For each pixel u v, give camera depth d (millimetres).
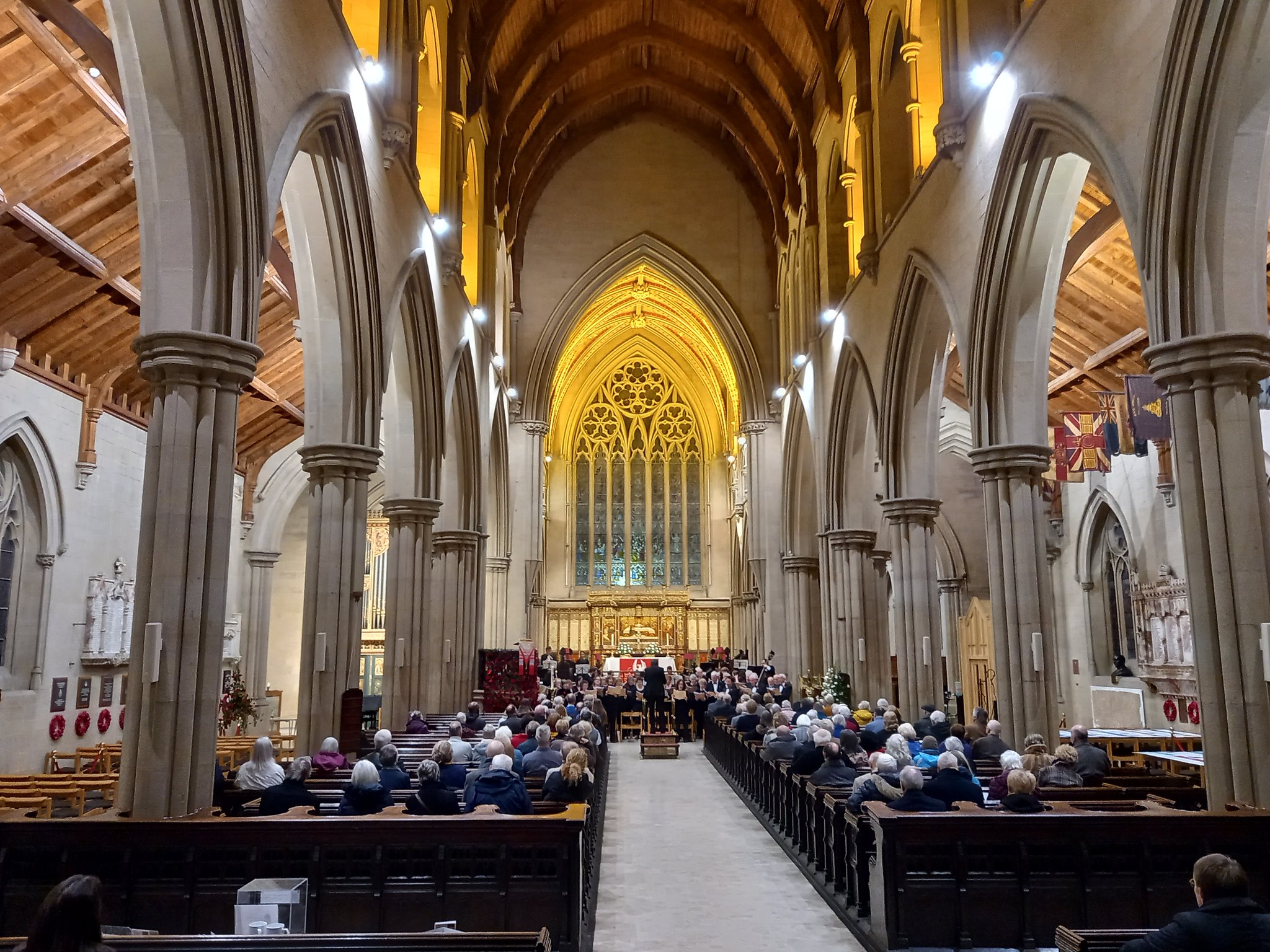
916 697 17625
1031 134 11953
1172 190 9078
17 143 13547
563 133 33125
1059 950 4887
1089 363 19719
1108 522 22469
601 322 40562
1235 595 8734
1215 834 7473
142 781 7844
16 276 15250
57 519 17547
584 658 40625
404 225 15094
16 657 16953
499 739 10664
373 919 7156
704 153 33750
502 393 28500
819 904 9203
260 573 27266
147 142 8359
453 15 19594
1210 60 8641
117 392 19828
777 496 31734
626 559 43625
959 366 24219
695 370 44312
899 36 19250
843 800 9234
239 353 8594
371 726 23547
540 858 7270
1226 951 3996
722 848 11945
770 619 30625
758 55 26688
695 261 33031
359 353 12781
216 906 7117
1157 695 19938
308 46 10711
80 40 10219
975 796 8539
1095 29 10609
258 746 9570
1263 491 8852
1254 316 8984
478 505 21562
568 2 25609
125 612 19844
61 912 3408
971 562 27047
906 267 17109
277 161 9633
